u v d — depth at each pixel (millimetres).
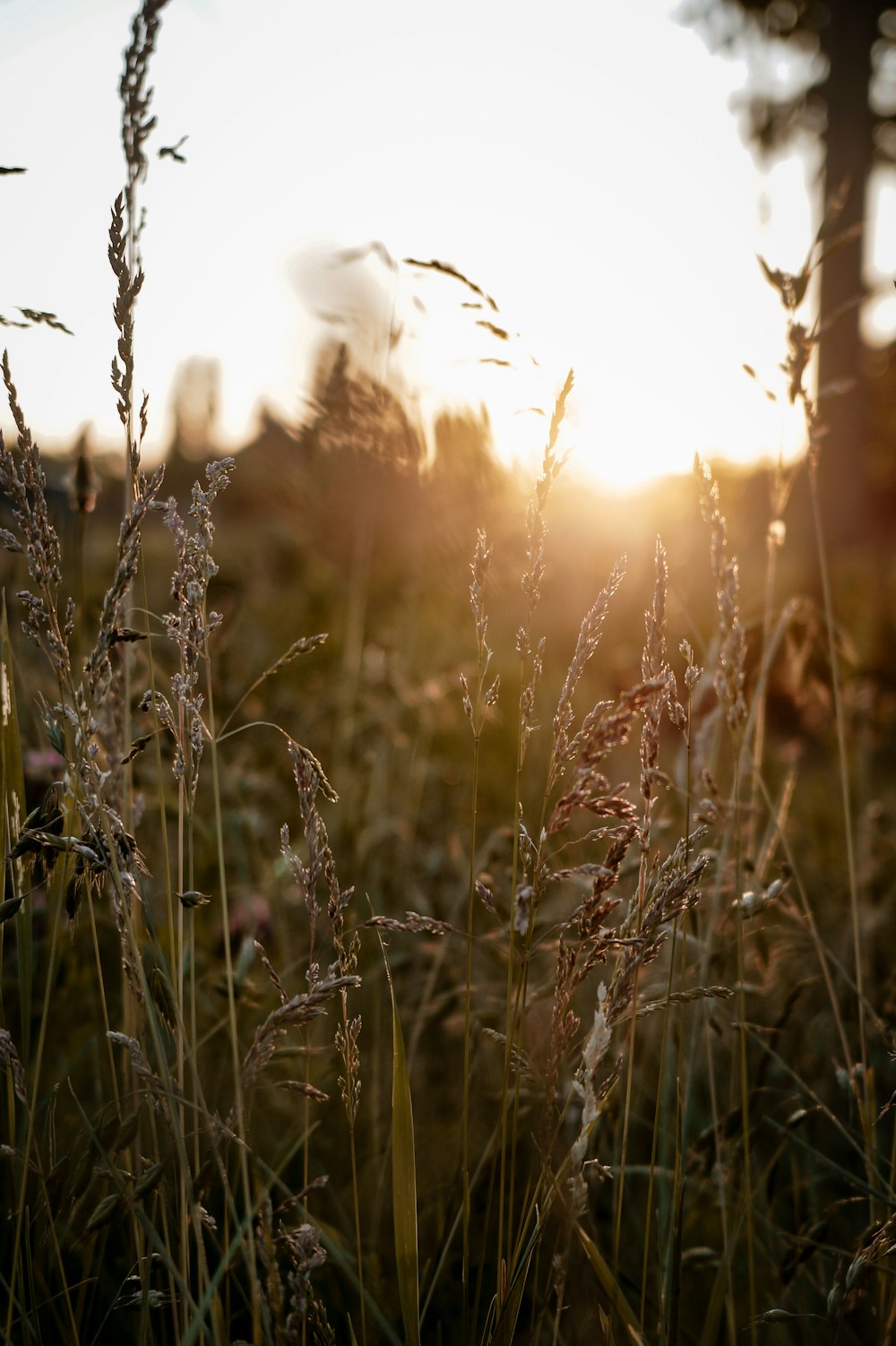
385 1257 1421
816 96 14984
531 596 1036
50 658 1030
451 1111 1783
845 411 12984
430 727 2807
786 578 6012
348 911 1555
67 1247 1190
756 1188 1378
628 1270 1386
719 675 1320
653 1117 1686
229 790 2023
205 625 1064
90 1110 1518
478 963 1911
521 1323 1248
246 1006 1564
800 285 1509
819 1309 1391
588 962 980
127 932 1012
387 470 1709
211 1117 956
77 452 1545
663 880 993
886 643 5797
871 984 1857
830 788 3434
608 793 971
